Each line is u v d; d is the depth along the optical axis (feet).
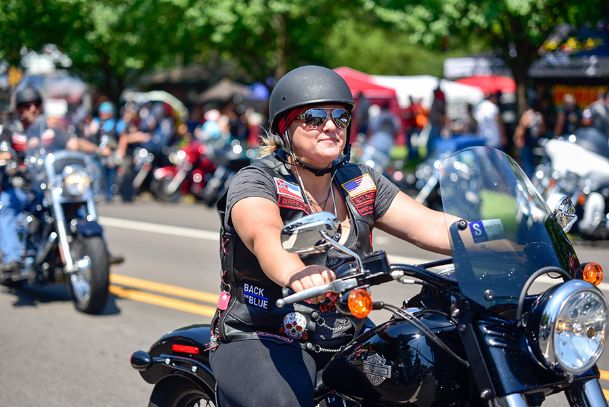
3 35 126.00
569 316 15.88
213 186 95.40
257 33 122.42
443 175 18.47
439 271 19.22
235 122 125.70
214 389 20.74
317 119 18.83
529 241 17.62
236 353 19.17
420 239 19.65
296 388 18.43
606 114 68.33
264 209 18.22
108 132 99.66
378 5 96.63
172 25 126.31
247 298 19.31
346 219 19.86
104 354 38.42
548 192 66.80
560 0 91.09
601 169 65.46
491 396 16.39
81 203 46.85
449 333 17.60
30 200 46.70
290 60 129.90
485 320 16.98
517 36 98.02
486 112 100.89
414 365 17.37
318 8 122.11
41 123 47.21
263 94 165.17
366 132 121.70
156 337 41.01
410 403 17.54
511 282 17.11
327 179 19.86
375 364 17.83
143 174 103.81
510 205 17.93
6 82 131.34
